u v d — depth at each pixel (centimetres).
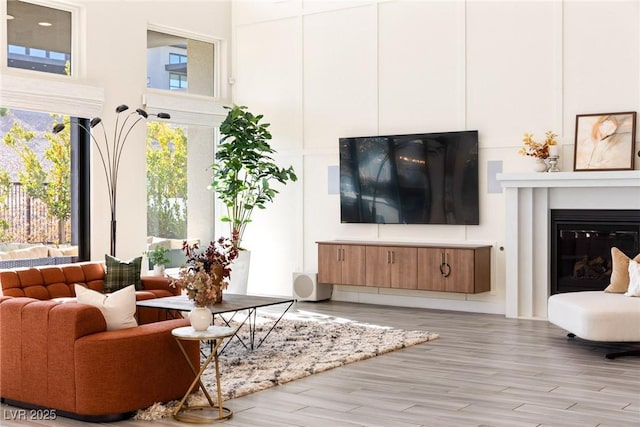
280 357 618
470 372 571
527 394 506
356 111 968
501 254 859
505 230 853
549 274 814
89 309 460
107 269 756
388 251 891
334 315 851
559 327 763
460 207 880
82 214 877
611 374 565
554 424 437
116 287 749
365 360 616
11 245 809
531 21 840
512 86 852
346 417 454
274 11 1035
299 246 1019
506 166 856
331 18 986
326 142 994
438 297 902
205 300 469
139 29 936
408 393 510
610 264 782
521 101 847
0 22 791
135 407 462
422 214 910
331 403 486
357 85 966
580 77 812
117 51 909
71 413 459
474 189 871
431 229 912
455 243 888
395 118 937
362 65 962
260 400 495
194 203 1032
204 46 1057
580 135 801
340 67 980
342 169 969
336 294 985
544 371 574
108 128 895
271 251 1041
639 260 695
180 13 998
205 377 550
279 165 1035
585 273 797
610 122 784
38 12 837
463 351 651
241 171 1062
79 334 454
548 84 830
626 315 621
